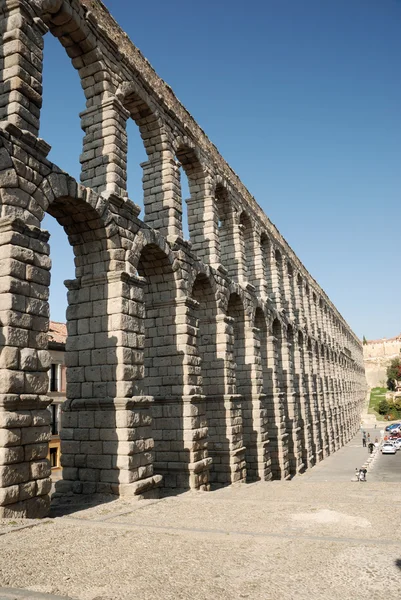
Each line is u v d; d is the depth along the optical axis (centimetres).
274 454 4016
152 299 2653
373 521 1431
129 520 1543
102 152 2222
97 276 2105
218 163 3419
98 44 2228
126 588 917
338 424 8206
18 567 1041
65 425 2091
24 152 1706
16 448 1498
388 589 889
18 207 1652
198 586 920
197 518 1558
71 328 2139
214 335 3028
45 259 1692
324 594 872
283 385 4534
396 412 13825
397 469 5581
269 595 872
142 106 2578
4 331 1527
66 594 893
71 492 2023
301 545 1171
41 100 1814
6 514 1438
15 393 1517
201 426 2597
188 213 3216
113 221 2123
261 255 4181
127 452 1953
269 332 4106
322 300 7575
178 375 2541
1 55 1759
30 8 1811
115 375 2020
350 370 10950
